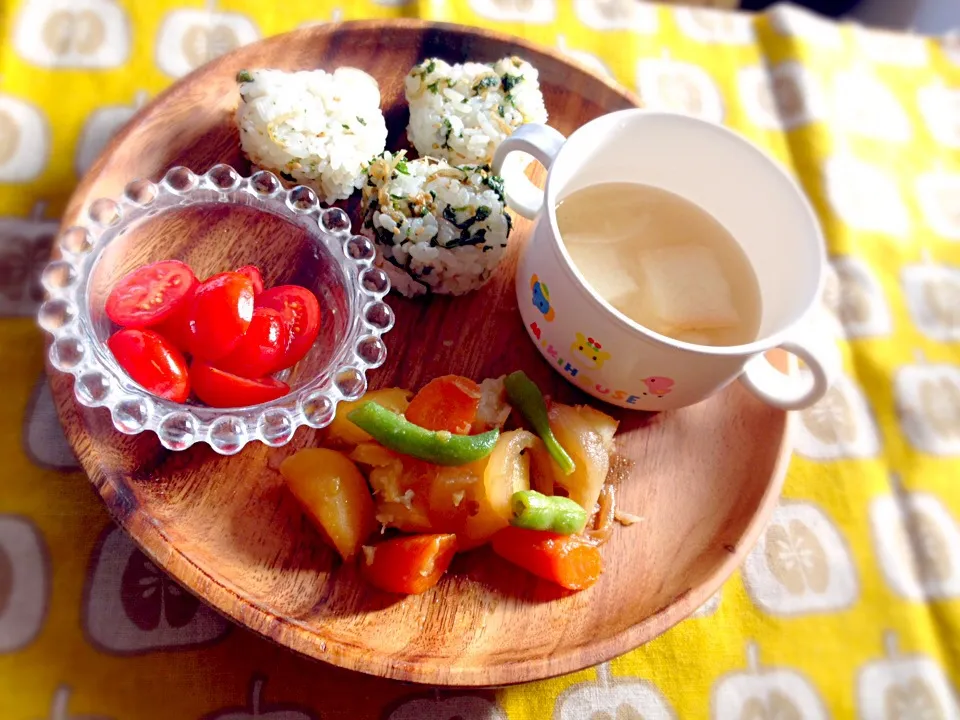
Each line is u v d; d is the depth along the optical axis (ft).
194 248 0.87
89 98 1.01
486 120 0.94
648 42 1.30
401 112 1.02
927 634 0.94
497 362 0.91
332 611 0.72
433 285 0.90
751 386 0.85
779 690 0.86
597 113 1.07
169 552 0.67
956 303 1.21
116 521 0.69
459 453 0.75
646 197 0.94
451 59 1.06
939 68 1.46
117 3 1.08
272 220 0.90
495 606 0.75
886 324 1.16
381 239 0.86
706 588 0.77
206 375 0.76
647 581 0.80
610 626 0.75
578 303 0.77
